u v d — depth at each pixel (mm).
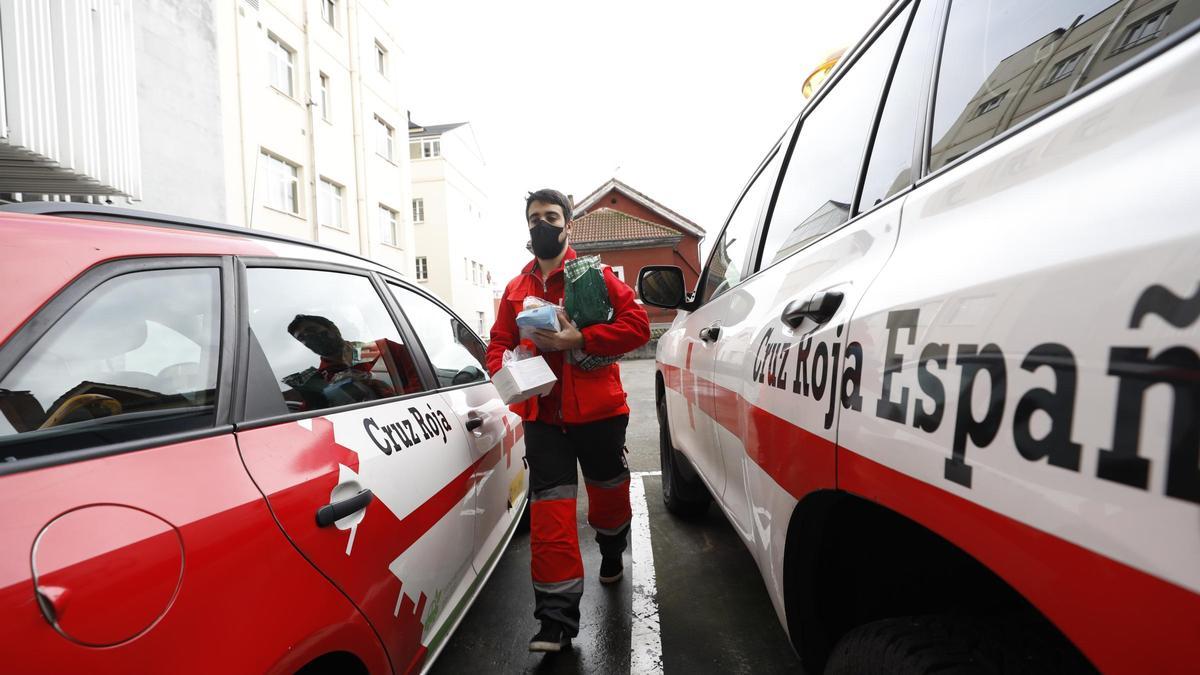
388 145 21297
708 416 2262
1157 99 625
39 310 874
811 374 1170
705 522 3266
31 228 936
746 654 2029
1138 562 492
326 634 1104
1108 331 542
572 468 2070
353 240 18281
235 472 1030
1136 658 499
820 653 1223
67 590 719
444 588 1732
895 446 839
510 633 2230
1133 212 567
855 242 1234
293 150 15258
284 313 1389
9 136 3973
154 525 848
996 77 967
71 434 862
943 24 1188
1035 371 612
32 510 743
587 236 26484
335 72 17484
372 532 1316
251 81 13609
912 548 1095
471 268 33781
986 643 809
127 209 1179
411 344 1985
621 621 2271
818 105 1938
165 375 1033
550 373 1892
